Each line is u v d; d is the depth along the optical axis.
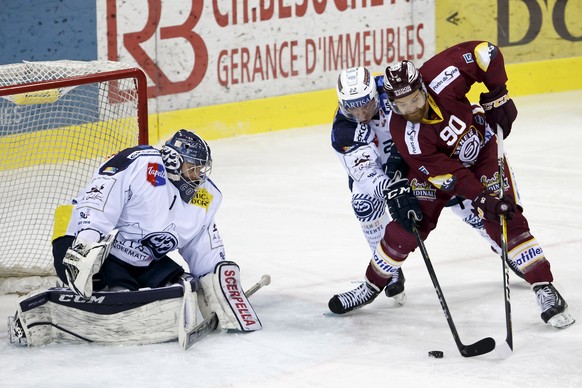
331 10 27.53
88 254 11.27
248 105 26.55
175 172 12.08
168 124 25.30
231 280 12.46
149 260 12.51
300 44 27.20
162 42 25.00
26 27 22.95
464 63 12.04
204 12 25.53
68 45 23.64
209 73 25.86
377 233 13.65
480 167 12.59
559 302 12.11
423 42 29.41
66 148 16.73
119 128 15.50
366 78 12.20
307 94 27.48
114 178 11.76
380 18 28.47
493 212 11.85
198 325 11.88
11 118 17.31
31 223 16.00
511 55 31.03
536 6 31.14
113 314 11.80
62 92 14.84
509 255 12.38
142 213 11.99
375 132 12.78
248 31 26.27
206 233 12.60
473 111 12.44
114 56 24.34
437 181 11.97
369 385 10.56
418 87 11.27
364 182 12.55
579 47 32.12
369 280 12.88
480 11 30.23
